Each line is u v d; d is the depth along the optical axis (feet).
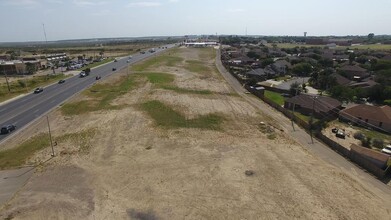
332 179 105.60
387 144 138.21
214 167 112.37
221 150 128.16
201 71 352.28
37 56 533.14
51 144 124.47
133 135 143.43
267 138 144.15
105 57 532.73
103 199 91.40
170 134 145.48
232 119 172.35
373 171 112.27
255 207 88.02
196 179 103.40
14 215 83.66
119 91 237.86
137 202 89.92
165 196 93.09
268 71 328.49
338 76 267.39
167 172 108.06
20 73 352.90
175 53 586.86
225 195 94.02
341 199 93.15
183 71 348.59
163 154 123.03
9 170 109.60
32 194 94.07
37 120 166.91
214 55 558.56
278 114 185.16
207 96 226.79
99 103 201.57
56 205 88.28
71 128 152.56
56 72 355.77
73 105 195.62
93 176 104.99
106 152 124.47
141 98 214.90
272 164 116.06
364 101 214.69
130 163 114.73
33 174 106.52
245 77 307.58
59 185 99.19
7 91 241.14
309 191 97.19
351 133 154.30
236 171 109.60
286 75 330.54
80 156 120.57
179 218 82.69
